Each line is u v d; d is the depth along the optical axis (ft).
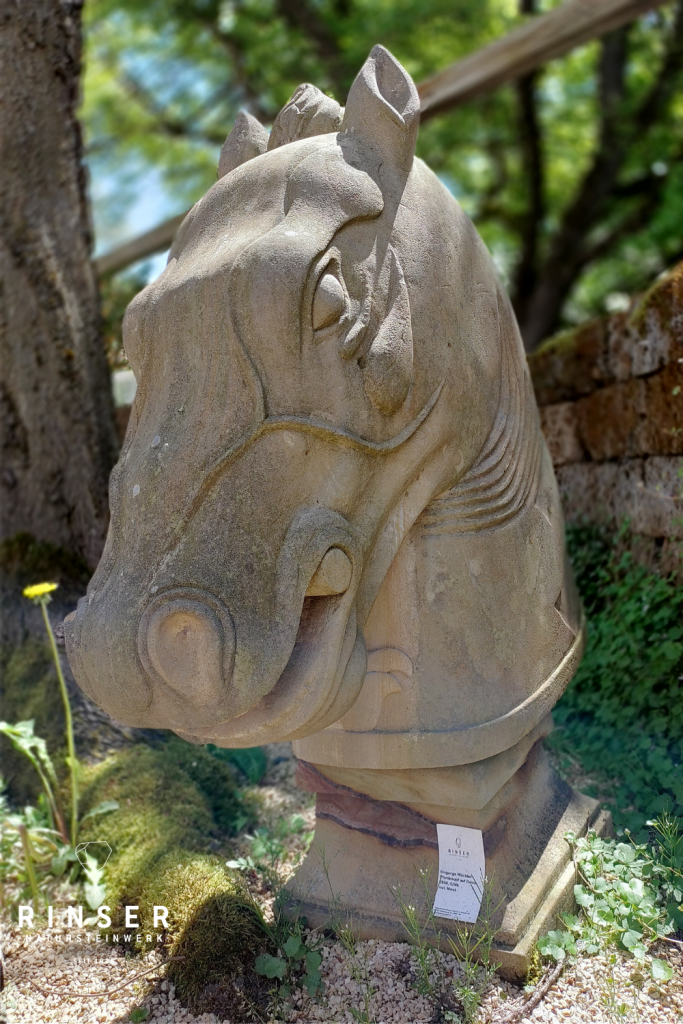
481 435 6.75
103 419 13.28
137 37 32.55
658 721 8.94
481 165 35.17
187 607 5.39
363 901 7.09
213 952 6.79
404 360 5.89
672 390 9.93
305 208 5.78
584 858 7.33
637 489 10.90
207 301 5.85
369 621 6.55
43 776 8.98
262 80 31.24
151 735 10.86
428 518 6.55
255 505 5.61
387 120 6.19
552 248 31.60
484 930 6.59
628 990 6.37
